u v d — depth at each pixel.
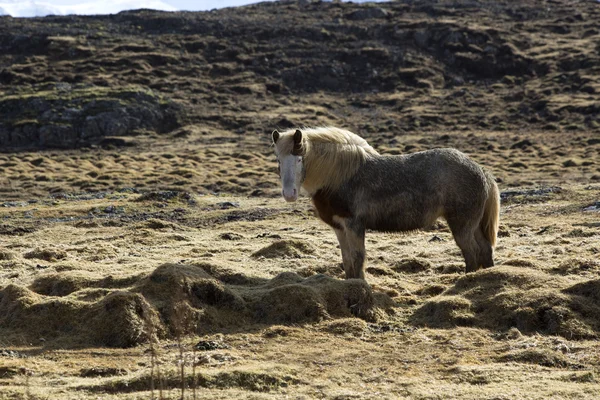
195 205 80.00
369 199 32.66
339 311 30.38
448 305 30.09
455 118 187.50
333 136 32.56
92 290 31.17
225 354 25.53
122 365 25.09
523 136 163.88
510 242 47.34
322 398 21.48
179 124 180.88
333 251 45.69
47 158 145.25
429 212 33.22
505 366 24.12
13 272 39.00
